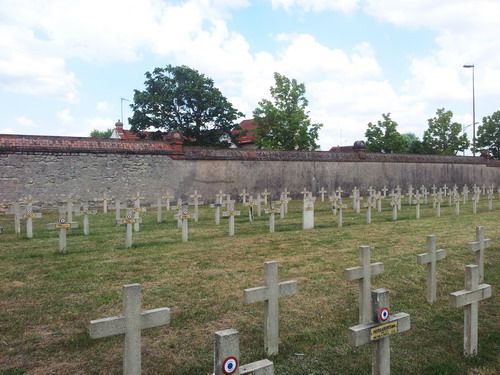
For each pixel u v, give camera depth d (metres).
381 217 18.33
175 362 4.72
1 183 21.61
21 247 11.30
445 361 4.75
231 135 38.88
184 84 34.72
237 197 28.38
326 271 8.52
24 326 5.71
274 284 4.91
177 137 26.50
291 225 15.84
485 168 41.19
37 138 22.81
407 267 8.79
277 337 4.97
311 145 38.12
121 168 24.64
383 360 3.96
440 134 46.12
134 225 14.68
